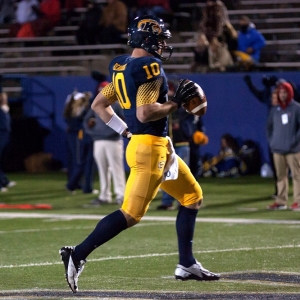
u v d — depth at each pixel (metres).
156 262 24.11
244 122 60.59
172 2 70.81
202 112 18.69
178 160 19.45
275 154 38.97
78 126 48.44
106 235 18.34
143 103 17.95
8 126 52.38
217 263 23.62
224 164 60.06
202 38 61.47
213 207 40.66
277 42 64.75
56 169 66.94
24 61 71.56
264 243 27.92
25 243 28.62
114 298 18.00
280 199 39.50
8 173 65.25
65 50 71.00
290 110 38.25
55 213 38.75
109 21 68.69
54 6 73.88
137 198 18.41
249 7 70.12
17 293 18.83
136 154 18.44
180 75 61.62
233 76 60.44
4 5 77.62
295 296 18.03
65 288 19.66
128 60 18.70
